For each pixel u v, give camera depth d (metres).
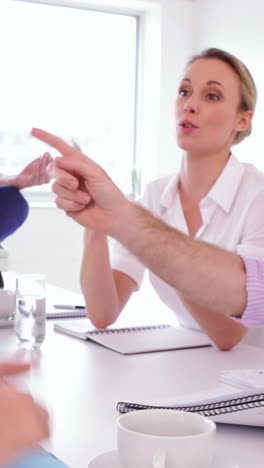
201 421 0.73
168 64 4.41
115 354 1.44
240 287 1.19
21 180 1.81
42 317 1.48
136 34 4.54
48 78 4.21
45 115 4.23
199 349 1.53
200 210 1.95
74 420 0.98
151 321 1.88
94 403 1.07
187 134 1.90
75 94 4.32
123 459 0.69
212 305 1.21
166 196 2.02
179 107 1.93
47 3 4.18
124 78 4.51
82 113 4.36
